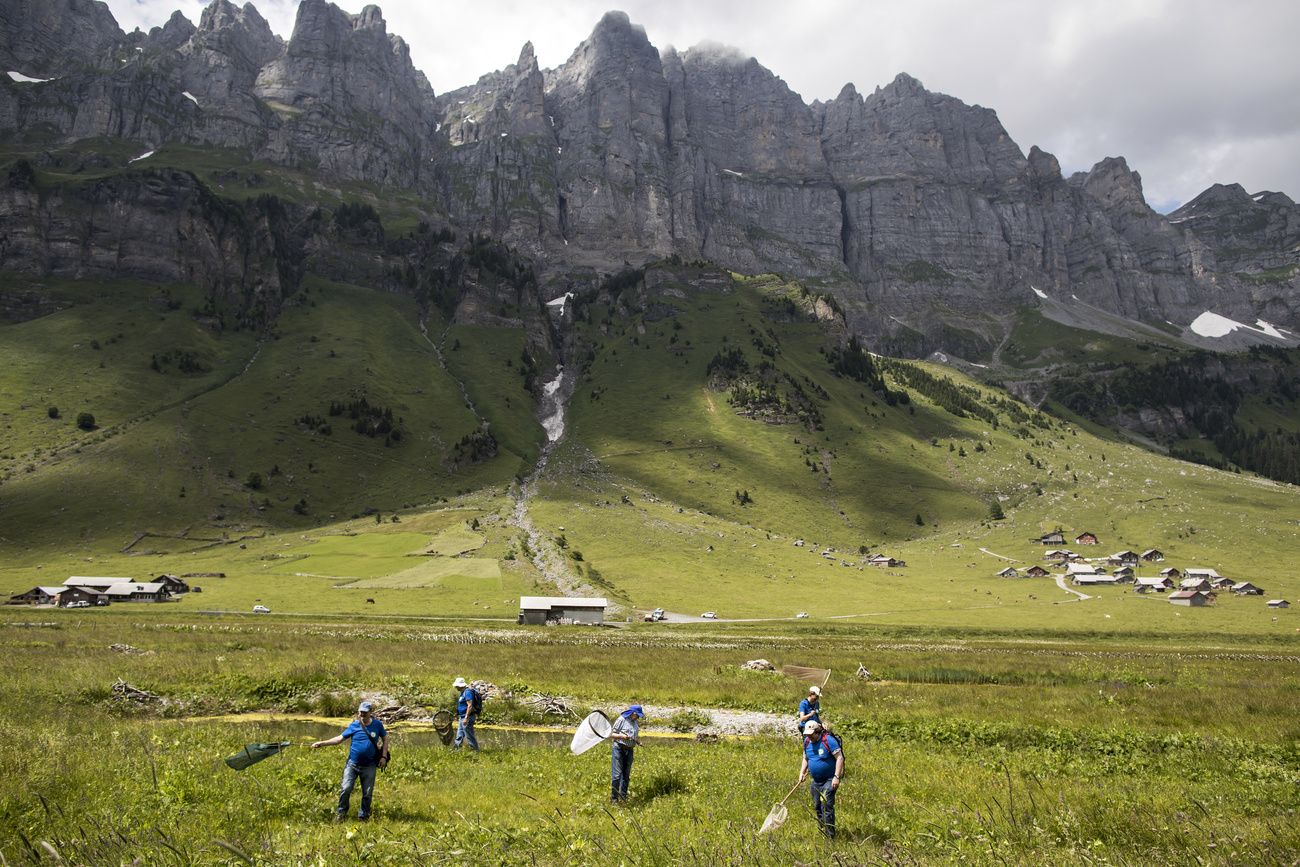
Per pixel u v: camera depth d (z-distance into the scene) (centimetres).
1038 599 15262
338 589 13500
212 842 1123
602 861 1162
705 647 7831
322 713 3192
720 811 1527
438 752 2298
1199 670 5616
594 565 16262
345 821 1433
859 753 2433
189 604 12062
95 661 3919
